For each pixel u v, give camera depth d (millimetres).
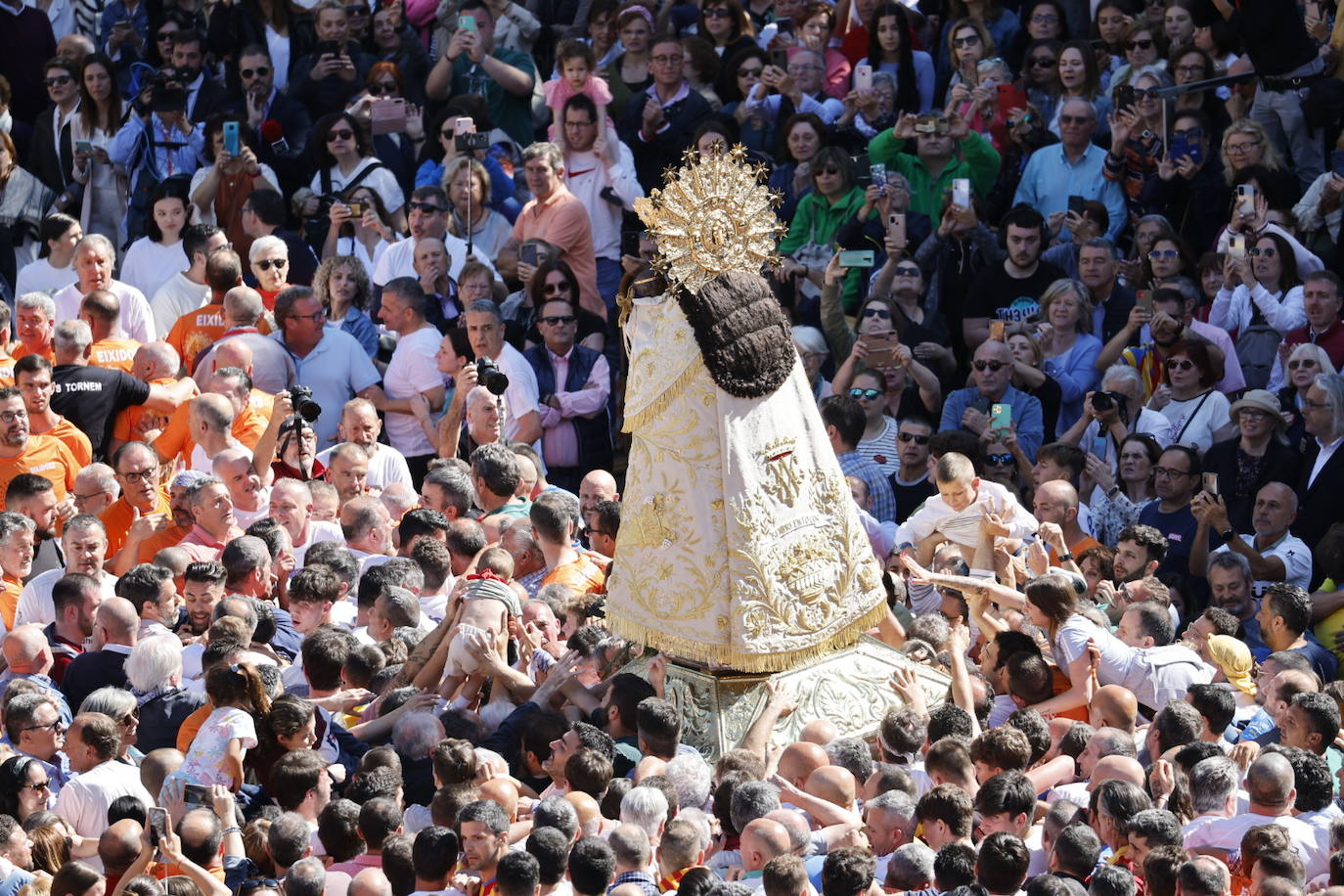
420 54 74000
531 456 52875
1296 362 56469
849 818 33938
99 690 38719
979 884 30469
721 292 38750
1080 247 62906
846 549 40281
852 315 63906
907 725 37250
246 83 71312
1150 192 65438
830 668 39969
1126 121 65625
